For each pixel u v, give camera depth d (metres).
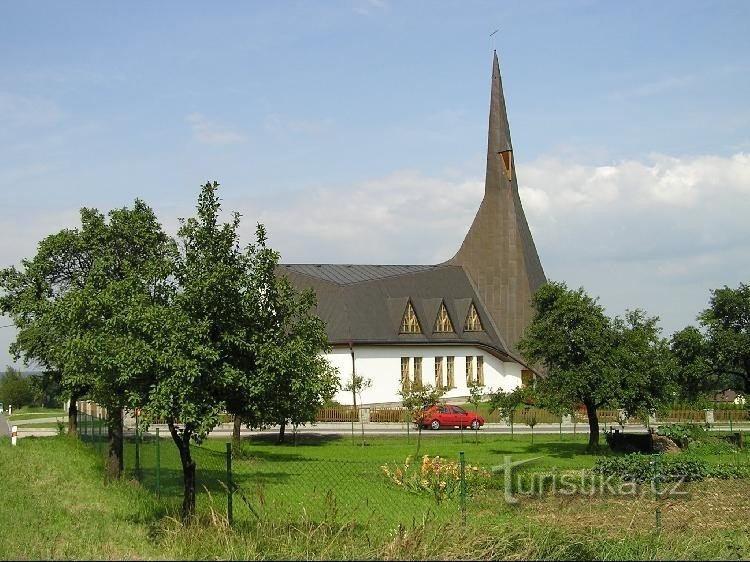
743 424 51.09
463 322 71.81
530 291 77.44
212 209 13.89
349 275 71.12
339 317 63.28
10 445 32.94
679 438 36.53
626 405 34.25
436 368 68.06
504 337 75.88
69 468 24.66
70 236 24.48
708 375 39.38
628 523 15.02
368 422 53.34
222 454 30.02
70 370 17.28
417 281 71.62
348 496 19.28
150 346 13.08
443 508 17.38
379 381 63.88
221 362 13.48
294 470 25.16
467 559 11.01
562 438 42.91
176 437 14.09
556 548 12.01
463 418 50.03
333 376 20.62
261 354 13.44
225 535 11.98
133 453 26.62
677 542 13.34
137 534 13.36
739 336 38.22
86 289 15.30
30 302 25.22
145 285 14.19
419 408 37.06
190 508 14.09
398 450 36.75
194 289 13.20
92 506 16.95
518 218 78.50
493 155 78.94
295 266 69.81
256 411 14.07
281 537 12.14
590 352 33.91
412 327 67.25
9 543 12.67
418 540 11.48
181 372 12.80
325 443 40.50
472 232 78.88
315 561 10.99
